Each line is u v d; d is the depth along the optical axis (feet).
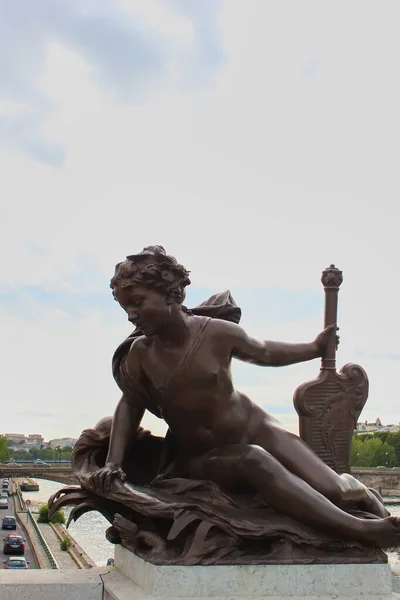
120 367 15.30
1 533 103.60
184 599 12.65
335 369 16.58
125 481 14.99
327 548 13.66
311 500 13.52
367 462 201.26
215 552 13.15
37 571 15.33
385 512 15.19
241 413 14.82
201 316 14.90
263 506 14.32
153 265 13.71
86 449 15.74
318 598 13.12
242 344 14.76
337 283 16.74
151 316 13.76
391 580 14.15
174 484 14.76
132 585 13.71
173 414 14.57
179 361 14.21
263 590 13.10
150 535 13.65
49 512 15.01
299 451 14.48
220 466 14.35
